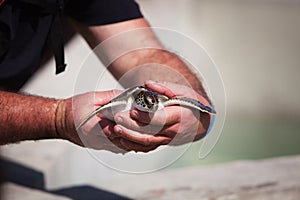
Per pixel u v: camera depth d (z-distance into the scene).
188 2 4.41
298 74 4.41
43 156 1.79
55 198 1.53
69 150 1.92
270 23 4.43
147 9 4.17
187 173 1.79
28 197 1.53
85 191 1.60
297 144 4.13
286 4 4.38
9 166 1.68
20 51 1.15
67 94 2.15
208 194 1.62
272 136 4.24
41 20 1.13
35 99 1.00
